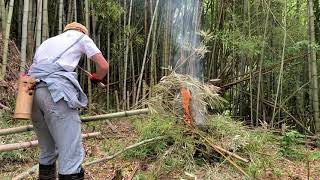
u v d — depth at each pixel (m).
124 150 4.61
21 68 6.27
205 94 5.03
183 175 4.44
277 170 4.59
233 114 8.55
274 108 7.23
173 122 4.91
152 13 7.51
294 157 5.42
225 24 7.54
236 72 8.34
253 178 4.37
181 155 4.63
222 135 4.95
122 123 6.43
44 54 3.32
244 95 8.41
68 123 3.21
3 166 4.43
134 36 7.73
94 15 7.27
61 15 6.76
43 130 3.42
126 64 7.61
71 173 3.20
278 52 7.84
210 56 7.82
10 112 5.84
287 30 7.60
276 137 5.78
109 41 7.88
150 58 7.90
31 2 6.74
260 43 7.32
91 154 4.89
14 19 7.26
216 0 7.66
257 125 7.42
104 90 8.09
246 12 7.49
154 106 4.96
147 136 4.96
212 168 4.52
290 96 7.63
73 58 3.35
